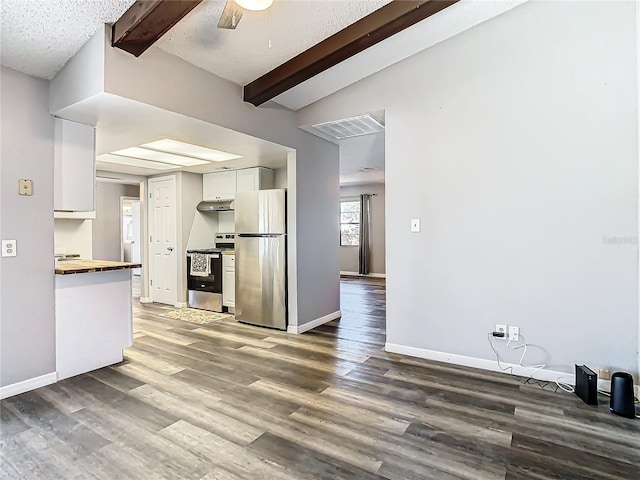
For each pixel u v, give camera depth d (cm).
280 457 189
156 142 387
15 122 259
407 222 346
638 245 256
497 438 206
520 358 297
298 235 430
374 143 518
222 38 269
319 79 355
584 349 275
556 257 282
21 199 262
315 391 268
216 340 396
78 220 405
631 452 193
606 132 264
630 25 255
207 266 537
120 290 327
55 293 282
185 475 175
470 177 314
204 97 305
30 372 268
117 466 182
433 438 207
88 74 245
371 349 366
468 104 313
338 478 173
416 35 309
